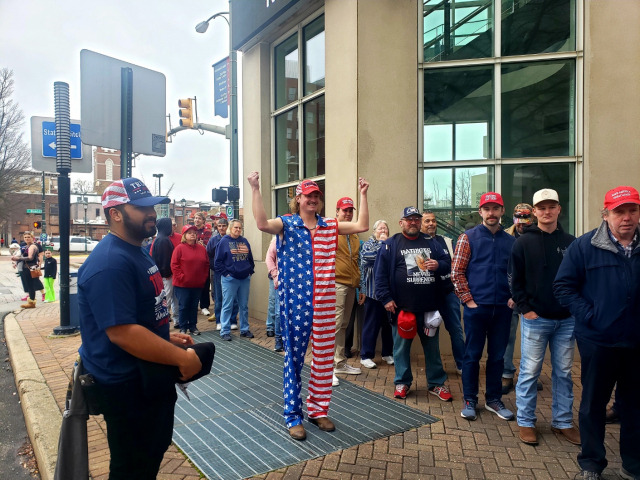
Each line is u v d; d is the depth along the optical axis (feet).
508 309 12.60
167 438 7.00
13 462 11.22
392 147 18.80
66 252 22.48
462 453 10.56
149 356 6.23
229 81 33.50
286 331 11.55
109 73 16.03
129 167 16.22
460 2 19.07
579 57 17.87
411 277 13.60
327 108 20.24
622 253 9.09
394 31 18.72
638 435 9.30
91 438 11.22
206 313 28.09
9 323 26.27
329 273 11.71
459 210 19.11
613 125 17.42
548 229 11.25
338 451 10.55
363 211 12.34
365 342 17.22
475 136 19.08
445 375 14.12
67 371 16.28
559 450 10.77
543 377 15.98
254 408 13.08
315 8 21.76
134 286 6.50
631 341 8.95
